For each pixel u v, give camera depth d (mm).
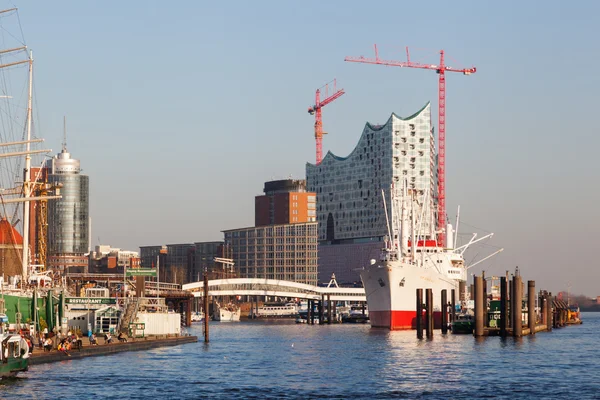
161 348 189250
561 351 180500
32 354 148500
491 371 142875
